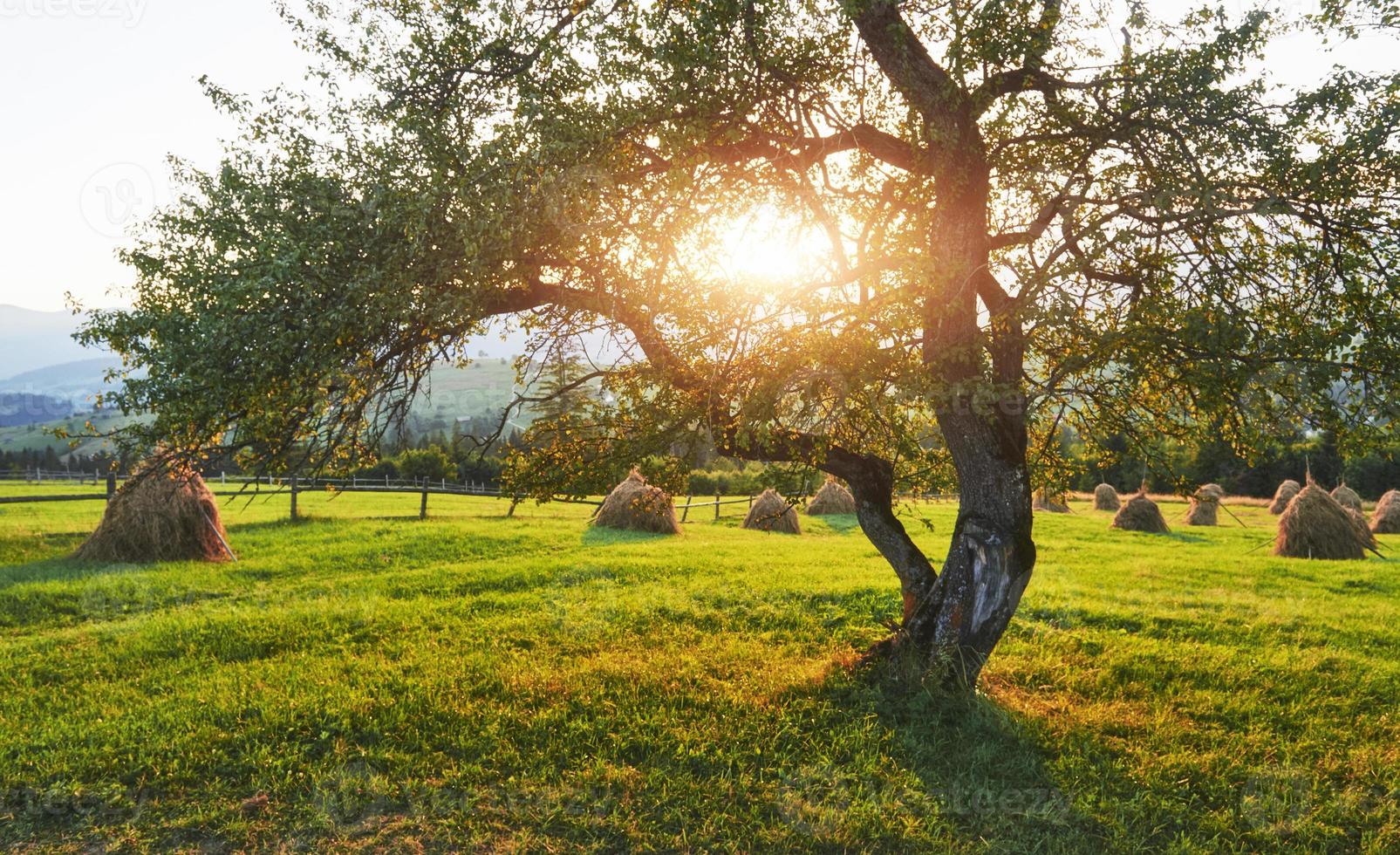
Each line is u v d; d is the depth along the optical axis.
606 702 6.07
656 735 5.58
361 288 4.54
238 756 5.27
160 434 4.77
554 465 6.41
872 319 4.75
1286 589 12.55
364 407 5.32
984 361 5.37
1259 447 5.33
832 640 8.09
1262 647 8.33
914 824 4.57
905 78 5.48
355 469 5.79
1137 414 6.50
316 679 6.67
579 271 5.68
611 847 4.33
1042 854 4.36
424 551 14.42
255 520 18.89
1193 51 4.91
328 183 4.93
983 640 5.96
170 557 13.20
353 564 13.09
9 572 11.95
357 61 5.27
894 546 6.63
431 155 4.89
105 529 13.35
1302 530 17.47
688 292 5.21
